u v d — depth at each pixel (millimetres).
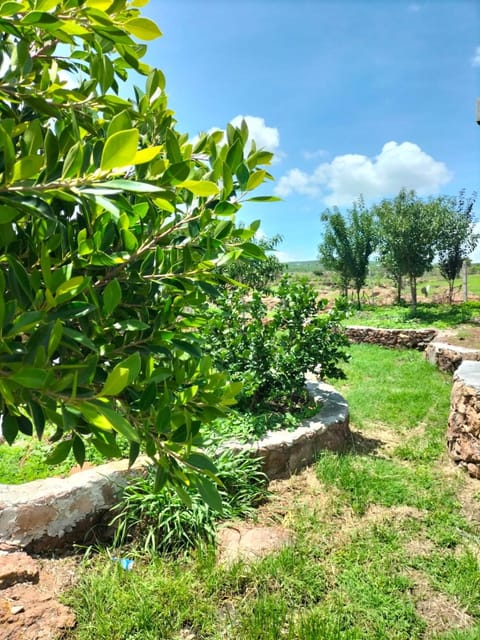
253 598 2594
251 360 4805
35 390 900
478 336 10383
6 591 2447
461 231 19125
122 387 863
